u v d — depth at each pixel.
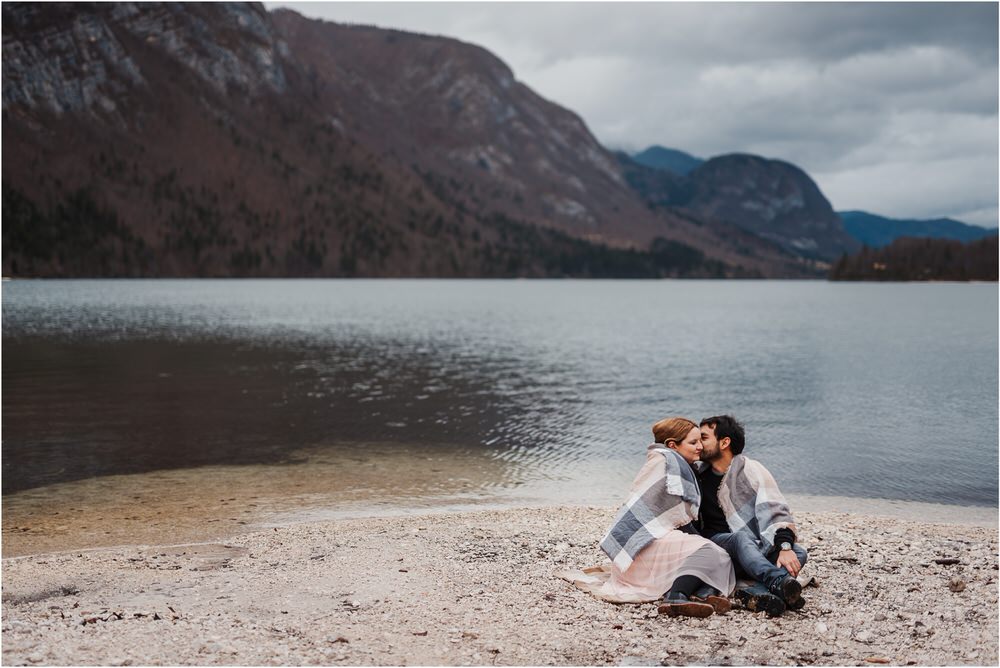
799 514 12.80
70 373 34.06
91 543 11.12
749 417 23.70
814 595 7.94
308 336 56.56
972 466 17.12
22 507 13.34
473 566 9.30
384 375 33.94
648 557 7.77
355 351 45.16
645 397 27.77
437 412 24.22
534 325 73.38
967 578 8.62
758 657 6.24
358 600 7.91
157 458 17.62
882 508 13.85
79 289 179.12
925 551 9.99
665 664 6.12
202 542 11.06
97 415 23.55
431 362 39.53
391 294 173.00
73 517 12.66
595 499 14.17
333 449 18.66
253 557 10.01
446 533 11.16
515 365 38.41
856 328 71.81
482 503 13.82
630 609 7.46
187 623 7.10
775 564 7.78
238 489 14.73
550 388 30.08
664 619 7.17
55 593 8.52
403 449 18.67
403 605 7.70
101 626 7.01
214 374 33.91
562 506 13.36
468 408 24.98
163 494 14.33
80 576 9.15
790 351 47.72
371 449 18.69
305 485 15.09
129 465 16.88
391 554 9.96
